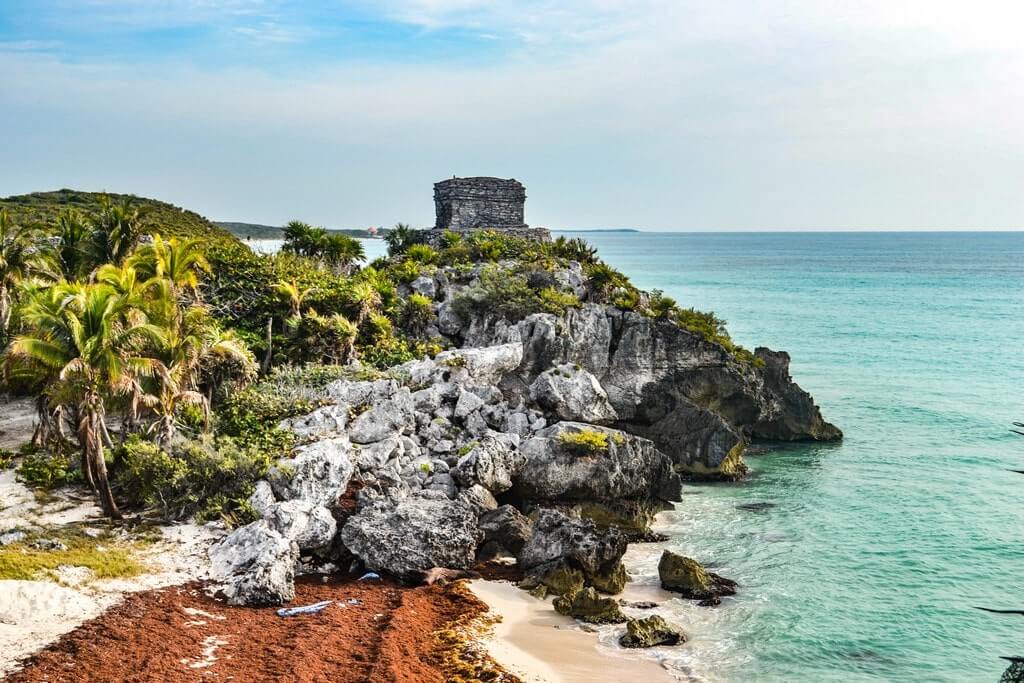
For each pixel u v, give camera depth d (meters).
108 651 23.62
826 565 37.09
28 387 33.91
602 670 26.78
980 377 83.56
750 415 61.41
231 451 36.44
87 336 31.81
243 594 28.67
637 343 61.12
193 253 47.88
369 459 39.03
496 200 87.50
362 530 33.31
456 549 34.34
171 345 37.44
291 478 35.47
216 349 42.59
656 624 29.36
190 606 27.58
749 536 40.78
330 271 70.50
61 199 106.38
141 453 35.22
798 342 107.62
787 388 62.28
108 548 30.55
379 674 24.11
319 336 53.53
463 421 46.62
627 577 35.34
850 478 50.88
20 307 35.25
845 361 93.38
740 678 26.97
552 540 34.31
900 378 83.19
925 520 43.12
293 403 43.94
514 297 61.28
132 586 28.19
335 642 26.30
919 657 28.89
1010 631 30.97
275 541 30.48
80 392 31.86
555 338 58.38
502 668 26.00
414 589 32.22
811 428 60.88
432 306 63.31
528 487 42.31
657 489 45.19
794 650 29.09
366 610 29.50
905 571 36.50
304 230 75.31
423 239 87.12
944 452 56.69
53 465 37.00
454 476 40.50
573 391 51.62
